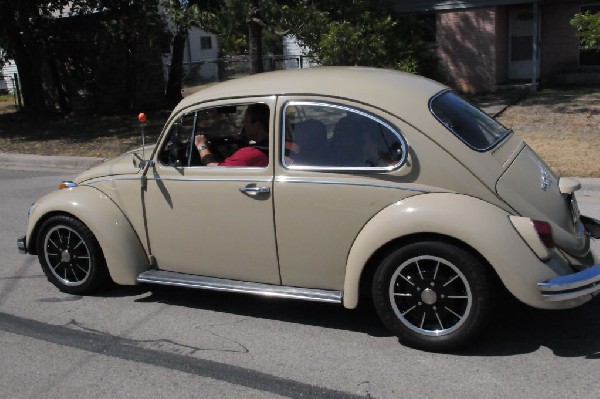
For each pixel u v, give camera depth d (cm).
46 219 527
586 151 981
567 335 420
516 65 1970
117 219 498
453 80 1920
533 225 374
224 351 424
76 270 533
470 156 394
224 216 453
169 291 538
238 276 463
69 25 1875
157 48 1973
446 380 371
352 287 414
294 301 503
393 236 392
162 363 411
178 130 477
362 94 422
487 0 1817
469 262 380
